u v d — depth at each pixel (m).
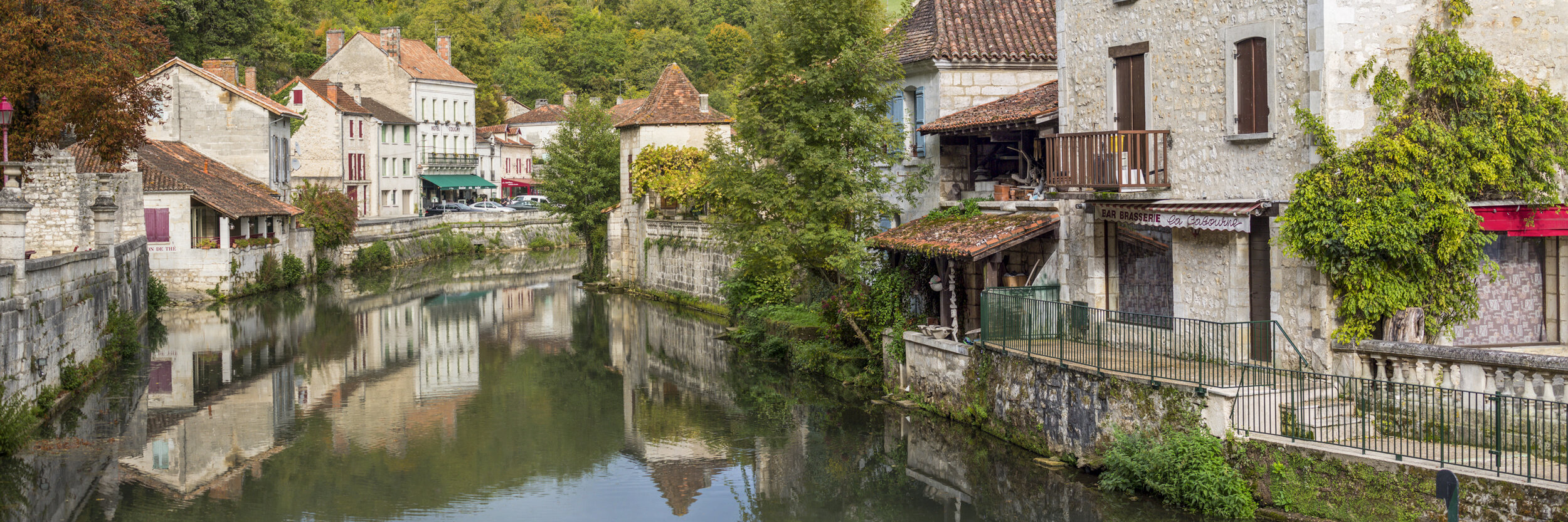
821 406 24.73
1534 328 17.36
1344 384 15.74
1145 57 19.50
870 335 26.77
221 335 36.00
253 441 21.95
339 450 21.44
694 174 46.00
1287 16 16.58
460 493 18.64
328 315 41.78
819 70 25.23
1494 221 16.39
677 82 50.75
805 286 33.25
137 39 36.12
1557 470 12.82
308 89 74.62
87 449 20.78
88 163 43.38
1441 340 16.36
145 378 28.28
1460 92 16.27
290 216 53.47
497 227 77.56
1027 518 16.48
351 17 112.31
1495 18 16.77
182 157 52.00
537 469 20.22
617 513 17.70
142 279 37.59
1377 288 15.83
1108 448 17.03
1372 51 16.17
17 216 20.69
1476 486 12.73
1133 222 19.31
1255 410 14.98
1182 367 16.78
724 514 17.53
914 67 28.16
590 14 130.75
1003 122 23.91
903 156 26.95
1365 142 15.91
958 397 21.62
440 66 93.75
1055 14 28.92
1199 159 18.33
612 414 24.73
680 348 33.88
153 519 16.84
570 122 55.75
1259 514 14.63
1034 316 19.34
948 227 23.55
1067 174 19.61
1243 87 17.39
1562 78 17.16
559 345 34.97
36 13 34.19
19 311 20.73
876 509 17.47
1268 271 17.56
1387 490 13.52
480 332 37.78
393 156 84.00
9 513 16.81
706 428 23.23
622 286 50.75
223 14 74.88
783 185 26.31
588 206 55.34
